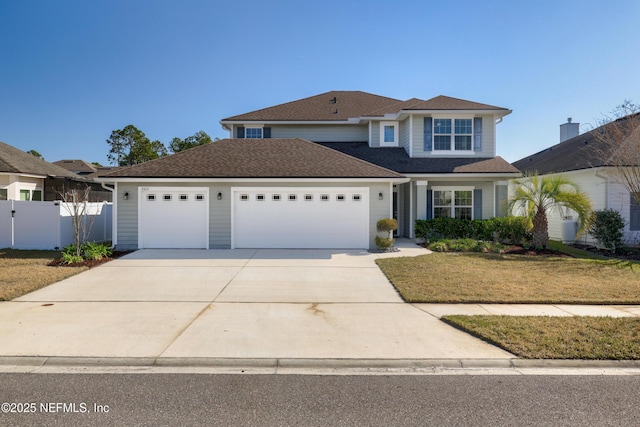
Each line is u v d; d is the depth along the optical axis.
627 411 3.76
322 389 4.21
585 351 5.05
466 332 5.85
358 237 13.97
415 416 3.65
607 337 5.53
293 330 5.93
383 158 17.83
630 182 13.22
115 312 6.73
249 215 13.84
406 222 18.16
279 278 9.43
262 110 21.97
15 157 19.98
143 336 5.61
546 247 13.62
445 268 10.39
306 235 13.91
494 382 4.39
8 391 4.12
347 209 13.95
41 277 9.14
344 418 3.61
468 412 3.73
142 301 7.46
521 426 3.49
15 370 4.64
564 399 4.00
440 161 17.34
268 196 13.85
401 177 13.66
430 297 7.66
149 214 13.62
